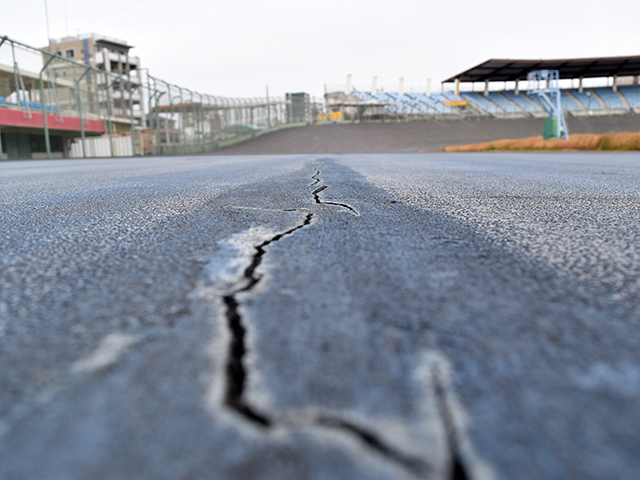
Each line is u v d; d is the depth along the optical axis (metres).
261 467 0.33
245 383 0.45
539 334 0.57
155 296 0.72
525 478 0.32
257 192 2.32
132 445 0.36
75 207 1.88
